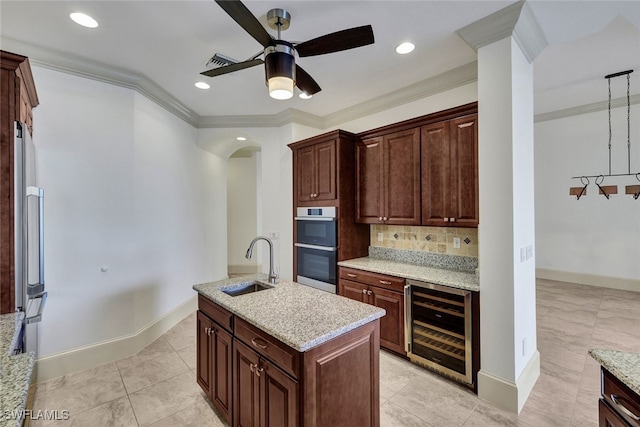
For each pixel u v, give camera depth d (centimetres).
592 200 497
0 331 143
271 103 371
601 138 483
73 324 260
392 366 264
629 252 470
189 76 295
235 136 439
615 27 249
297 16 205
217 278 480
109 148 279
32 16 202
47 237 247
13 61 165
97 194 272
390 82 311
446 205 262
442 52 253
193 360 282
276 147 420
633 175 459
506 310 204
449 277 253
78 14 201
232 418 177
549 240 543
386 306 282
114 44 238
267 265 426
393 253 337
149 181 319
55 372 250
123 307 288
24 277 170
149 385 240
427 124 275
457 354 237
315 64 273
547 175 540
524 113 222
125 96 289
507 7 196
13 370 111
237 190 637
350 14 204
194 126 415
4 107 164
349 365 149
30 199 175
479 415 202
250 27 163
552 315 377
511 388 202
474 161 243
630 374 98
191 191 406
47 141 247
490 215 211
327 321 152
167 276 351
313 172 362
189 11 199
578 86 391
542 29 220
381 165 316
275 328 143
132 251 295
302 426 130
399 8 198
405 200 294
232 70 203
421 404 213
